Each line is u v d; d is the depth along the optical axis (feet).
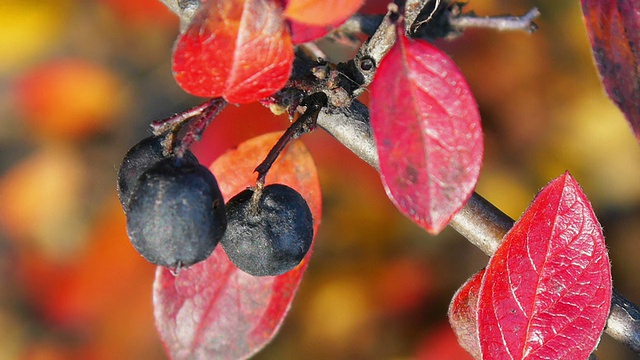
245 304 0.60
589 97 1.12
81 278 1.06
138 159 0.55
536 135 1.12
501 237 0.59
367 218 1.09
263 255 0.55
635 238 1.10
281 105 0.57
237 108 0.88
